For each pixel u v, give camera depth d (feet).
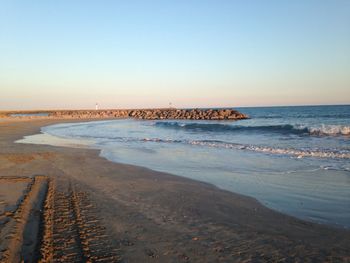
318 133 68.59
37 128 116.47
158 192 24.95
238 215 19.51
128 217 18.80
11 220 17.62
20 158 41.88
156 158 43.78
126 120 208.03
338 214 19.61
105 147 57.16
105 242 15.17
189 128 110.73
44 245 14.56
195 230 16.90
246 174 31.94
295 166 35.06
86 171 33.42
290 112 268.41
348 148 46.29
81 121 187.01
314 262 13.46
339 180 28.19
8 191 24.02
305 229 17.21
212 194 24.44
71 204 21.12
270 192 24.91
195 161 40.60
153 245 14.94
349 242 15.48
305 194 24.12
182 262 13.35
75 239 15.40
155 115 244.42
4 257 13.32
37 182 27.27
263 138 67.00
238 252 14.34
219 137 73.46
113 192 24.72
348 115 180.24
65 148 54.03
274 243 15.34
